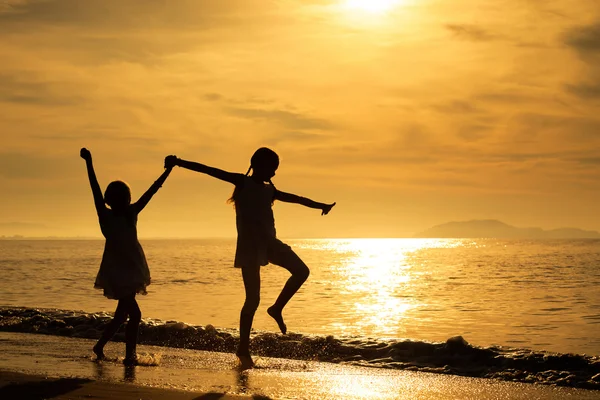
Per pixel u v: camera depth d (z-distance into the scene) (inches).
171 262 2332.7
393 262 2630.4
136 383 200.2
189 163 257.9
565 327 531.8
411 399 191.3
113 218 249.4
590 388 215.8
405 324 546.6
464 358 262.7
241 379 215.5
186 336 310.8
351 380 219.0
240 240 260.8
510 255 3595.0
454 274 1605.6
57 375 211.8
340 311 652.7
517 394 201.5
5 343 295.1
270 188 264.4
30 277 1255.5
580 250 4864.7
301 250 5871.1
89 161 248.8
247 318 261.4
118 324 252.5
